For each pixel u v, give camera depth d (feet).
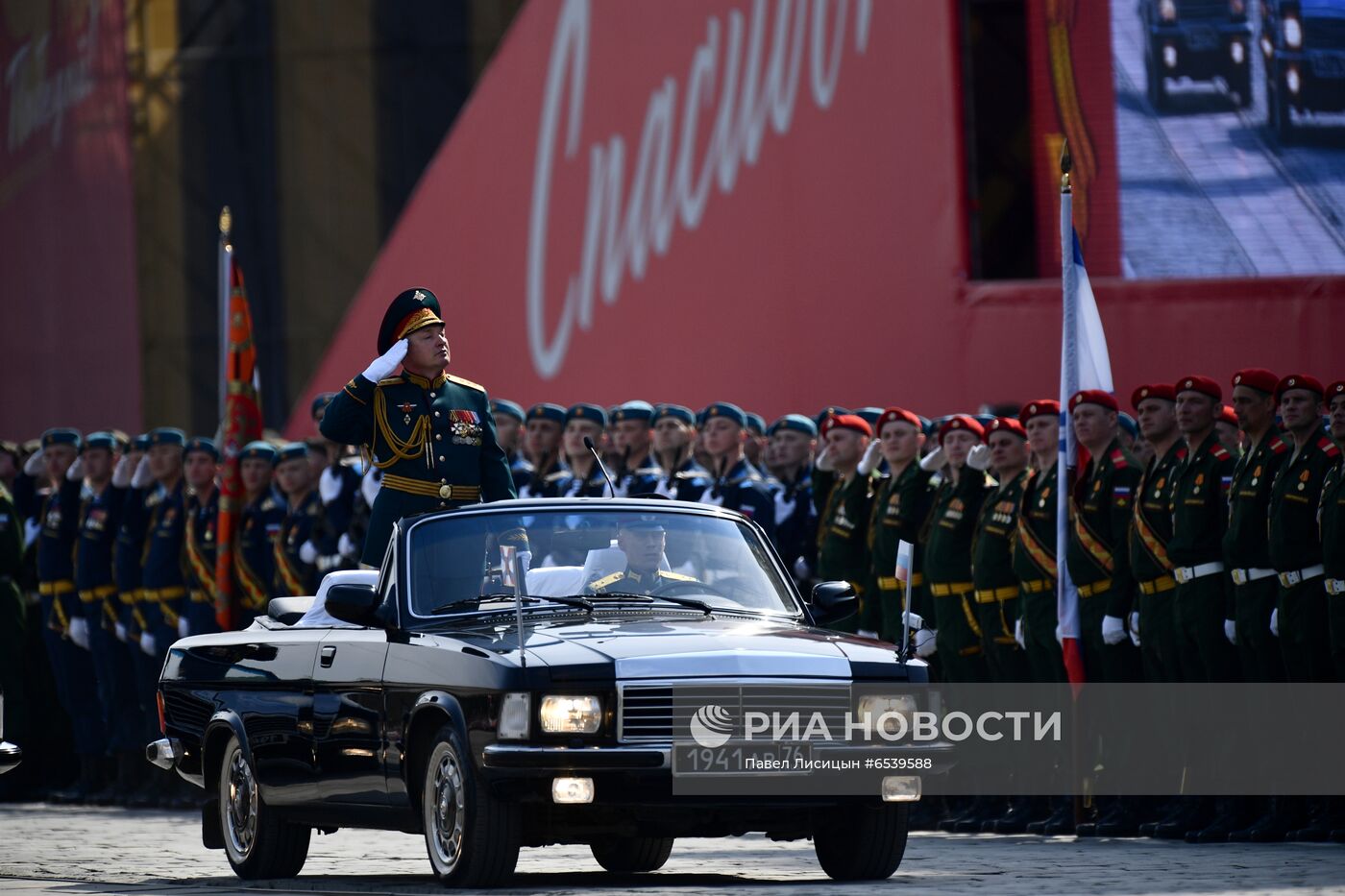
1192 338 219.41
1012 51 230.68
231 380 193.16
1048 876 112.16
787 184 239.30
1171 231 221.25
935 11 230.89
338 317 275.39
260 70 280.92
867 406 234.58
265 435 237.66
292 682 120.57
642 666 101.81
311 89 278.87
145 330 284.82
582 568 115.85
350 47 277.23
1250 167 218.79
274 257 278.87
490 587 114.62
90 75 286.66
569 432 188.55
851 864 111.04
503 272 259.39
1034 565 156.87
